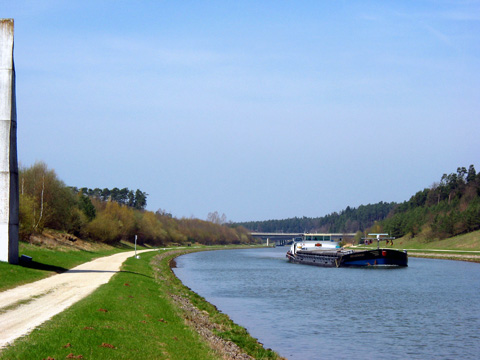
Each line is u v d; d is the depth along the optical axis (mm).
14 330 18672
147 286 40250
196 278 71688
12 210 40312
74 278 38531
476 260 108125
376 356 28484
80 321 20922
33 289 30984
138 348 18703
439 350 29953
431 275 74688
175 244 199000
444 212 179000
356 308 43969
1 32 40500
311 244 112125
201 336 24828
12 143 40344
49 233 85938
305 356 28141
